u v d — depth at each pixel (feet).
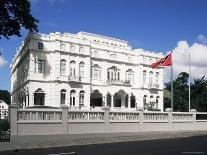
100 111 84.58
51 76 202.18
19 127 71.10
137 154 49.60
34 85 197.36
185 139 78.59
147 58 253.24
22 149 55.62
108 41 248.32
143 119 94.63
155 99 256.93
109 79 230.48
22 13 115.44
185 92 290.15
